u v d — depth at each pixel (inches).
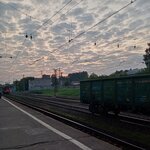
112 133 610.5
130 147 458.9
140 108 791.1
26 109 1317.7
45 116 967.0
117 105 902.4
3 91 4387.3
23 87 6811.0
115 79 907.4
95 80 1051.3
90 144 474.3
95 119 920.9
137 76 794.2
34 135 572.7
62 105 1614.2
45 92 4859.7
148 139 549.0
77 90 3951.8
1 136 566.3
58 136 557.0
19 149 445.1
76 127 697.6
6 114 1043.9
